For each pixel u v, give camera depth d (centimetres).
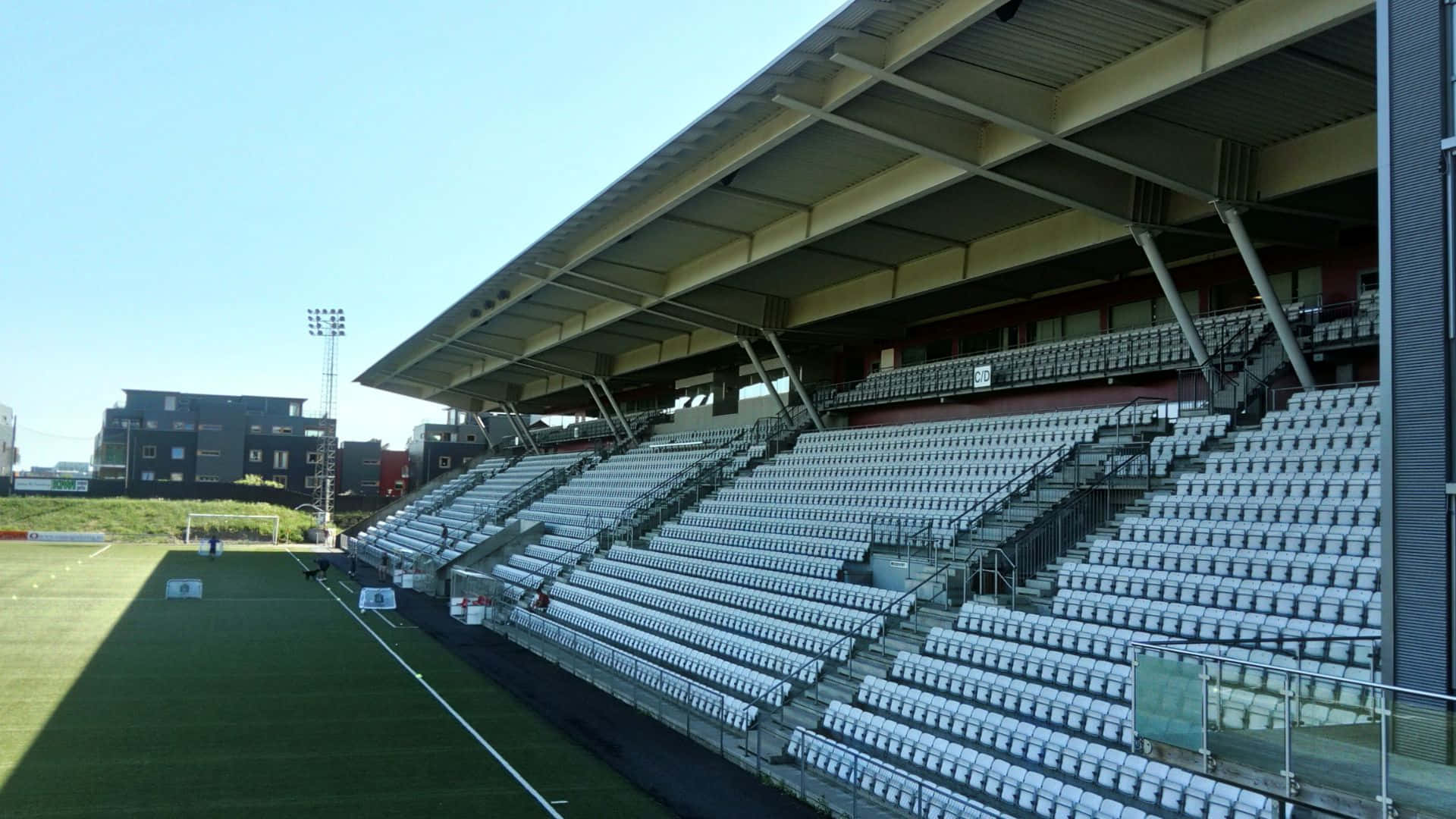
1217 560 1688
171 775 1535
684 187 2516
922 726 1662
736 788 1537
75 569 4656
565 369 5416
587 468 5531
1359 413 1855
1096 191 2105
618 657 2356
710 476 4044
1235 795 1110
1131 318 2947
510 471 6669
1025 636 1770
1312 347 2188
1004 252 2686
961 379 3303
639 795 1492
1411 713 829
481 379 6575
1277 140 1930
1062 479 2352
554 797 1473
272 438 9344
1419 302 1056
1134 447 2286
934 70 1719
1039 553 2067
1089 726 1426
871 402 3728
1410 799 823
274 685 2227
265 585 4288
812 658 2047
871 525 2698
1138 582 1753
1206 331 2520
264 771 1570
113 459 10306
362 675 2366
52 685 2136
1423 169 1059
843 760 1543
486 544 4334
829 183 2469
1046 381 2939
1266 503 1786
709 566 3052
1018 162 2025
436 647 2811
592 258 3284
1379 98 1109
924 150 1958
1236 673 978
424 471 8775
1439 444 1027
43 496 7550
